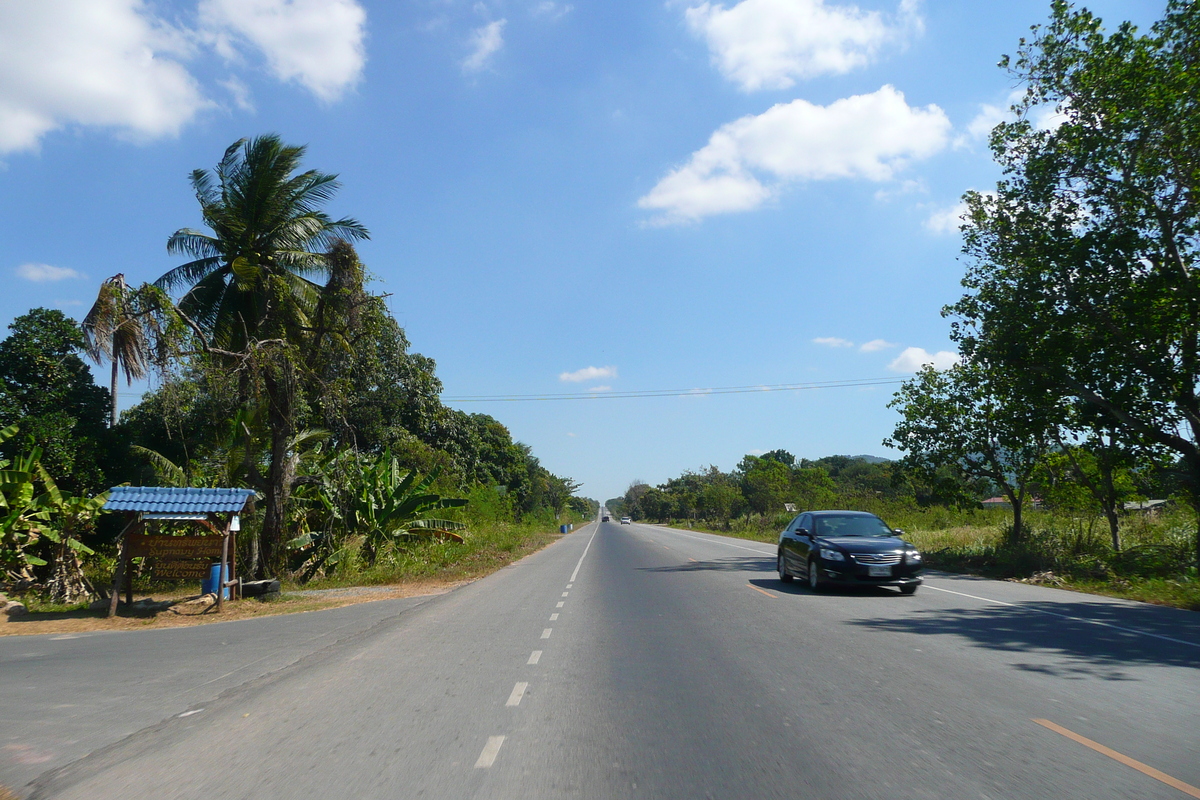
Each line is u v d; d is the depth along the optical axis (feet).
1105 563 59.62
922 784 15.61
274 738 19.76
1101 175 60.80
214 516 50.78
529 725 20.57
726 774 16.52
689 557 89.76
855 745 18.21
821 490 182.50
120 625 43.19
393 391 125.70
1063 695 22.50
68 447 62.28
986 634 33.04
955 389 78.69
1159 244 59.41
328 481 72.08
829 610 41.22
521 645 32.99
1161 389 61.26
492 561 88.48
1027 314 64.64
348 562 68.13
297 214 67.77
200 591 57.62
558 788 15.88
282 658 31.37
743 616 39.65
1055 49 61.00
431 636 35.96
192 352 58.80
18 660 31.65
